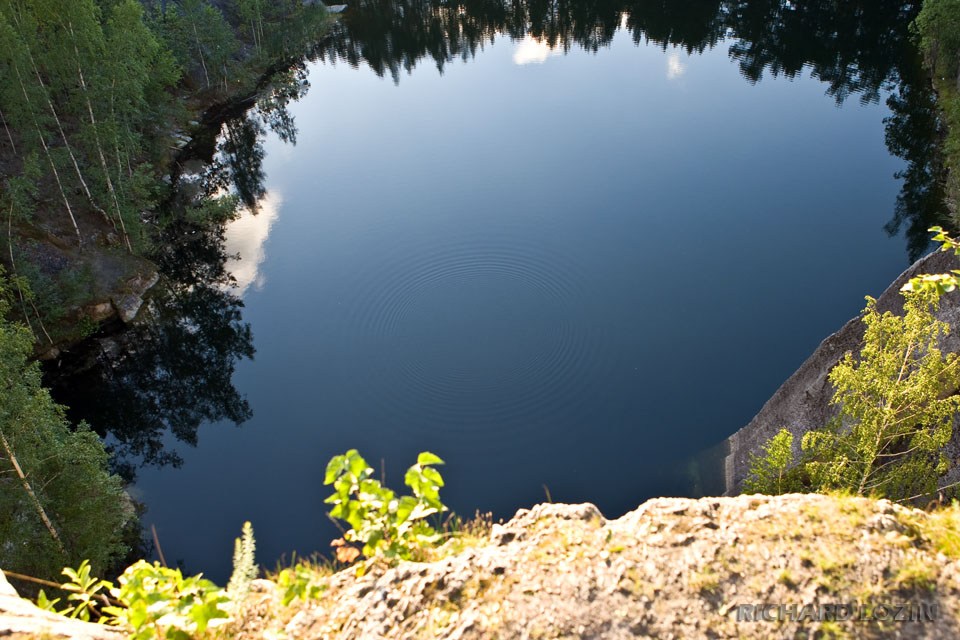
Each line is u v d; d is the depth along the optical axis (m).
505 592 8.17
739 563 8.23
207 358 55.66
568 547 8.75
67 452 29.67
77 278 52.41
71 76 54.25
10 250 47.19
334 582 8.93
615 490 44.66
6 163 58.09
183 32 93.12
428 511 8.38
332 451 48.41
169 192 71.62
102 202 57.41
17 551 27.36
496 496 44.81
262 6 115.06
